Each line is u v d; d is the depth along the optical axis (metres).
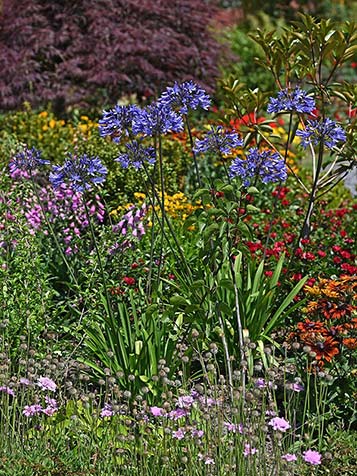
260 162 5.39
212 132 5.44
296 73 6.92
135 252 6.55
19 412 4.79
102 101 11.59
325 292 5.27
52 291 5.95
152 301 5.54
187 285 5.49
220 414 4.44
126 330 5.38
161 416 4.57
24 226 6.11
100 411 4.79
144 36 11.52
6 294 5.55
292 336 5.32
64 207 7.02
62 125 10.52
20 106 11.40
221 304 5.12
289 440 4.67
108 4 11.66
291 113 6.12
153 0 11.90
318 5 21.56
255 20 19.89
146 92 11.54
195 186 9.23
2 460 4.25
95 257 6.32
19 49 11.61
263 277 6.02
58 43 11.55
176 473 4.34
